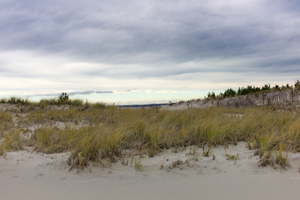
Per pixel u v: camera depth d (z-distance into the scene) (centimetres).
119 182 294
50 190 265
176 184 289
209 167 356
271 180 297
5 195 249
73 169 332
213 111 998
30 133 602
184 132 543
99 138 430
